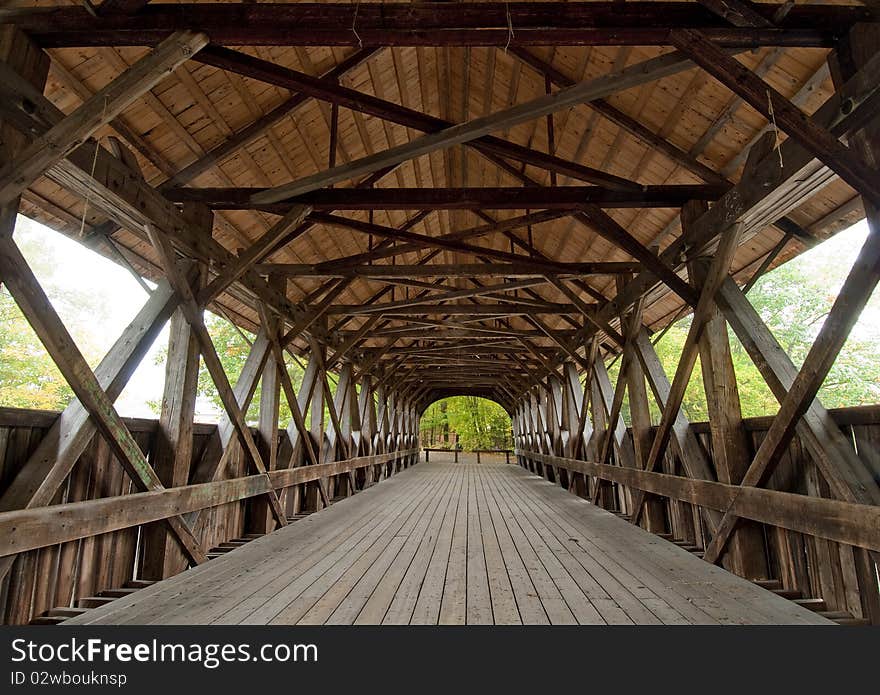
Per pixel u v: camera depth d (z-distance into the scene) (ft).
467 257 28.27
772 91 7.70
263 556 12.02
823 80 10.07
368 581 9.77
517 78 15.62
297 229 16.80
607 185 12.48
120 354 10.00
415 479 36.58
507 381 47.80
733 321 10.73
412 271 17.97
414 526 16.44
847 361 50.72
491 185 21.79
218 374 13.07
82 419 8.52
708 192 12.71
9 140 7.45
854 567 8.09
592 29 8.05
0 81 7.36
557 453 33.27
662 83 12.21
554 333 27.68
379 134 17.85
